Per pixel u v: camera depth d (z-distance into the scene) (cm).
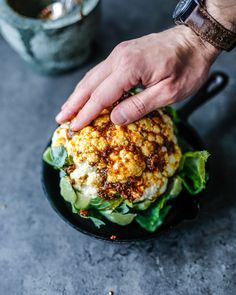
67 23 51
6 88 60
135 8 66
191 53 41
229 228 47
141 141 41
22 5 58
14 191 51
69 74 61
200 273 45
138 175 41
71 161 42
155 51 39
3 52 63
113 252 46
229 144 53
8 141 55
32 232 48
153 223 43
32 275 46
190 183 45
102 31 64
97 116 41
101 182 41
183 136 48
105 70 40
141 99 39
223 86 49
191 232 47
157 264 45
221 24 39
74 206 42
